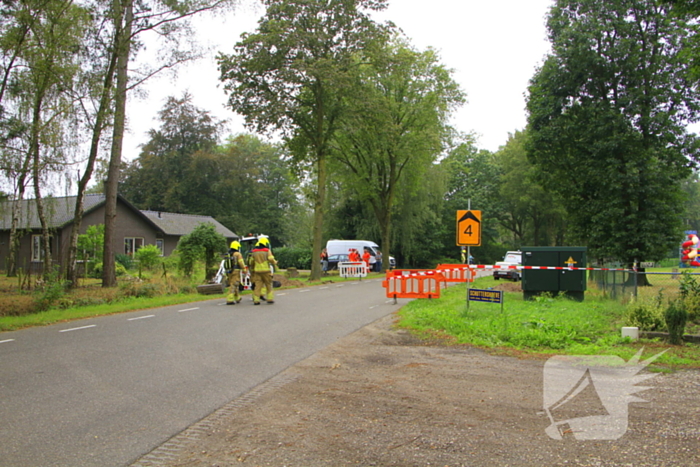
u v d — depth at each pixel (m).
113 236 19.05
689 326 9.70
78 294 15.92
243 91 25.91
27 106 16.02
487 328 9.70
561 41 25.53
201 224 20.95
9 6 15.38
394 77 32.97
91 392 6.04
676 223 24.36
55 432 4.75
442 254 60.78
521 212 59.34
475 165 61.50
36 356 7.94
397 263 53.12
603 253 25.38
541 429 4.65
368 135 31.64
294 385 6.36
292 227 67.12
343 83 24.98
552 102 26.34
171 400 5.75
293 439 4.56
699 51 15.02
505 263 29.31
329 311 13.43
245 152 61.00
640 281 18.72
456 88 35.03
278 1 25.59
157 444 4.48
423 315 11.53
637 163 24.05
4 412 5.30
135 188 57.47
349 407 5.45
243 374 6.90
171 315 12.57
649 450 4.08
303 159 30.03
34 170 16.62
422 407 5.39
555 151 27.11
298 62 24.44
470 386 6.19
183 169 57.03
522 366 7.18
